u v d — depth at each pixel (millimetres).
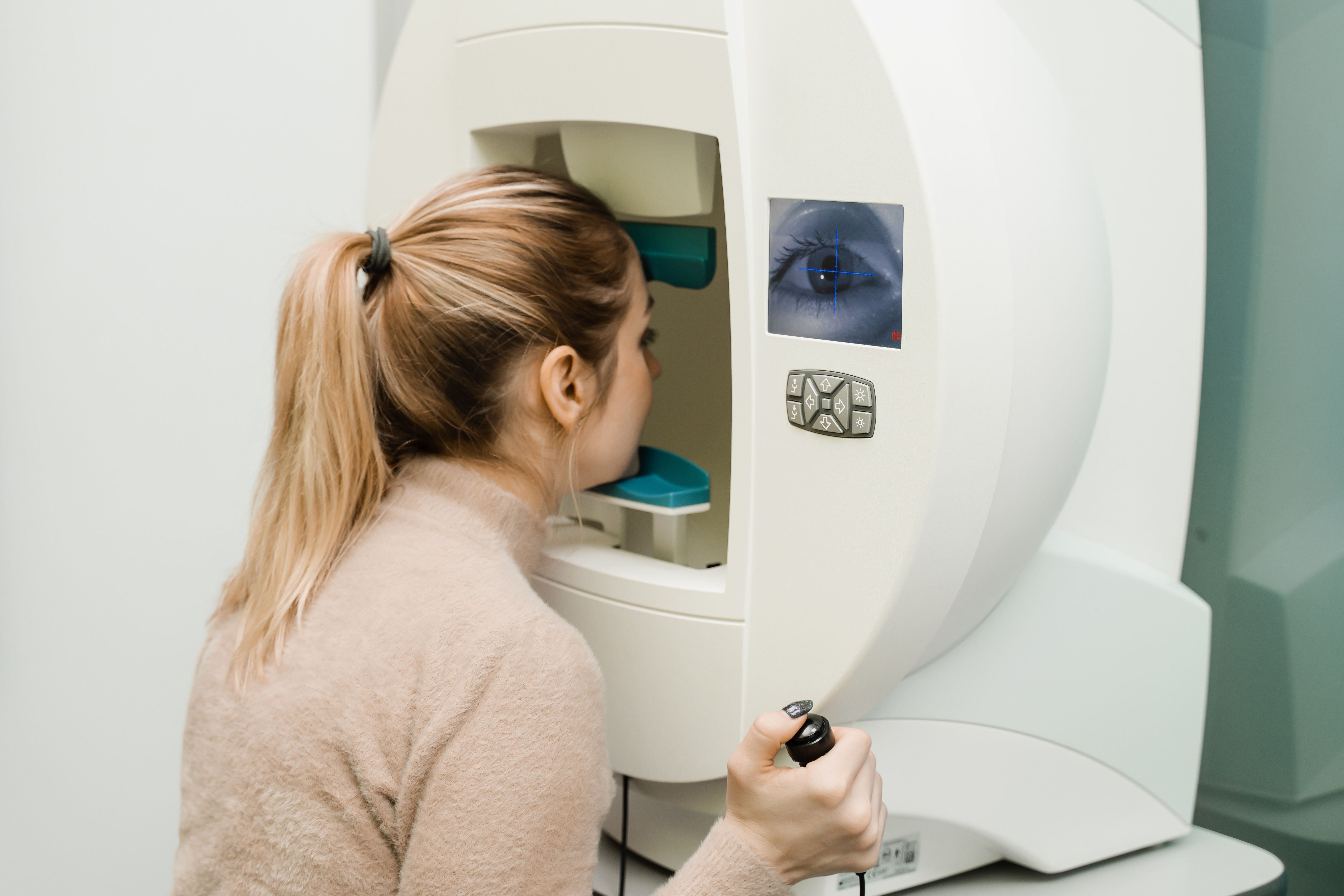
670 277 843
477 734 574
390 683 602
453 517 677
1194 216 864
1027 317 670
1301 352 918
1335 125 871
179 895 657
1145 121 842
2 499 1429
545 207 720
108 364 1410
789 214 685
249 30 1361
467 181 743
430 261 697
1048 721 837
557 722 585
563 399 710
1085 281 731
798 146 672
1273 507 956
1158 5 833
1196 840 967
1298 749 959
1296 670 953
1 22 1318
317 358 665
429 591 626
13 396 1406
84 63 1339
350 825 600
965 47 688
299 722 607
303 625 641
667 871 929
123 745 1497
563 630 616
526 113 796
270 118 1379
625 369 760
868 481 660
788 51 671
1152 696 872
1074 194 736
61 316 1395
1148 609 856
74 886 1521
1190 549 1034
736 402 724
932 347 619
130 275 1393
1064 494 777
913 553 644
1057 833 861
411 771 581
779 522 714
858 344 658
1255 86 929
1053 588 824
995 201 654
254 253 1400
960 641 797
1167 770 891
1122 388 864
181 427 1433
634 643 800
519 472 719
